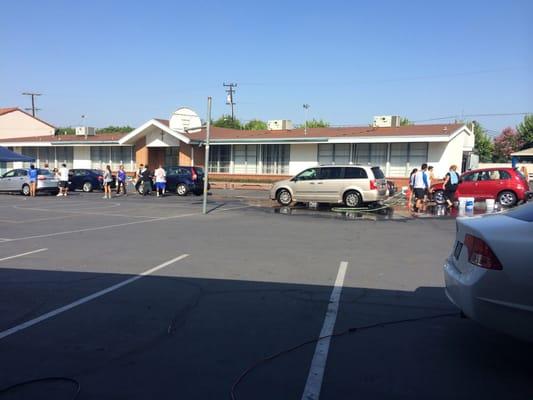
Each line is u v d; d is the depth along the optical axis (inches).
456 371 154.5
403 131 1033.5
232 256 335.3
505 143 2568.9
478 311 148.2
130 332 189.2
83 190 1138.0
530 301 140.1
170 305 223.0
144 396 138.6
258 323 198.8
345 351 170.2
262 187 1185.4
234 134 1341.0
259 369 155.9
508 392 140.6
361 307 219.8
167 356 166.4
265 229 476.7
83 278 272.5
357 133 1079.0
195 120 799.7
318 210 682.8
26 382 147.6
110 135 1544.0
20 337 184.4
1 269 294.7
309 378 149.5
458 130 978.7
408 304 224.2
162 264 309.0
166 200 867.4
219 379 149.0
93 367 157.9
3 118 1974.7
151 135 1314.0
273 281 265.7
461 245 169.9
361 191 698.8
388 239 414.9
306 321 201.2
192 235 434.6
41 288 251.8
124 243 390.0
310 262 315.6
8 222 534.6
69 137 1540.4
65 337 184.2
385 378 149.6
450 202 701.9
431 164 999.0
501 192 726.5
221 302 227.6
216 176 1264.8
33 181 965.8
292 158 1173.7
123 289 249.9
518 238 145.1
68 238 416.8
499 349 172.1
